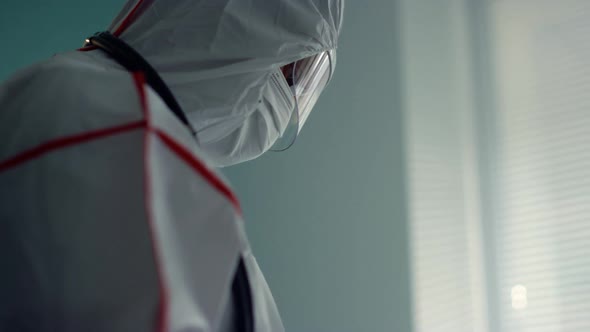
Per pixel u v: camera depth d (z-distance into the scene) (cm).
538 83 159
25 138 39
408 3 178
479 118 169
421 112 174
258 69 67
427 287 165
